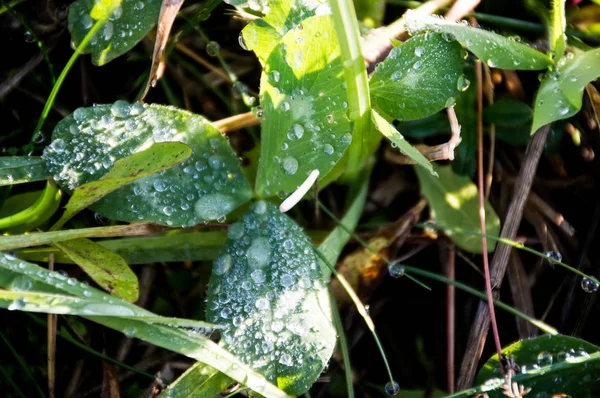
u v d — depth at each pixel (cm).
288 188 14
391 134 14
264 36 15
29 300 13
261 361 14
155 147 14
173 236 15
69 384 15
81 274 15
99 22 15
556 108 15
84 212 15
